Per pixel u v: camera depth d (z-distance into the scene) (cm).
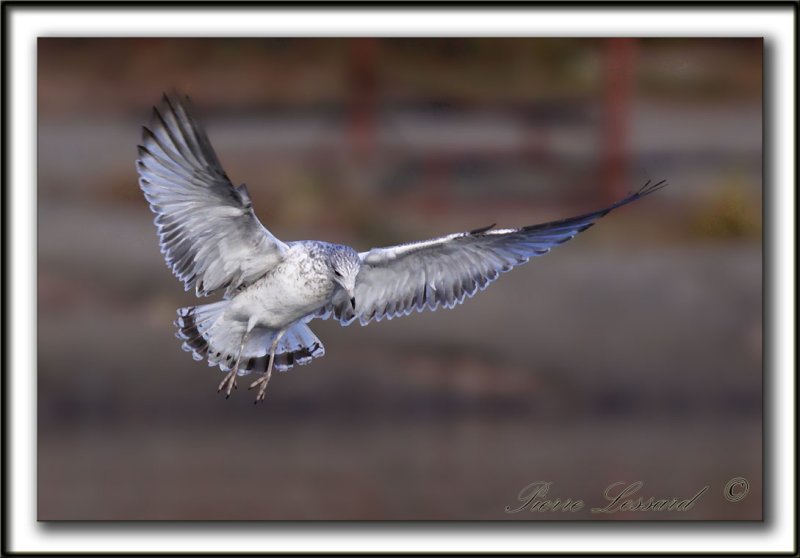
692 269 2159
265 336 1145
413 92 2934
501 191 2611
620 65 2788
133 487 1633
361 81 2889
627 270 2131
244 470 1672
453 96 2933
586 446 1766
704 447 1773
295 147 2766
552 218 2508
